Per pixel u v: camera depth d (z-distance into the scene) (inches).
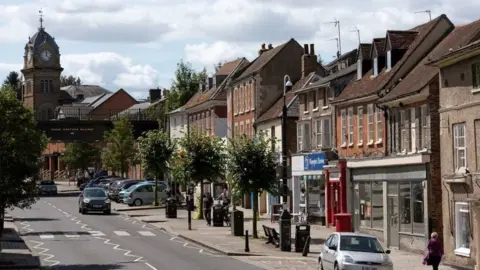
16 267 1205.1
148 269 1216.2
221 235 1807.3
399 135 1574.8
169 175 3063.5
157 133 2797.7
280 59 2669.8
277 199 2377.0
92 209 2484.0
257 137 1910.7
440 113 1365.7
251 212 2527.1
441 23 1681.8
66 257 1391.5
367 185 1726.1
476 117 1242.0
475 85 1250.6
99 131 3887.8
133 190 2859.3
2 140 1311.5
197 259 1370.6
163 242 1694.1
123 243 1659.7
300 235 1489.9
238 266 1262.3
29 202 1363.2
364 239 1132.5
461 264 1284.4
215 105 3134.8
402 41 1731.1
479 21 1512.1
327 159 1947.6
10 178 1306.6
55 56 6190.9
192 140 2199.8
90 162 4525.1
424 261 1137.4
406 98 1499.8
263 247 1558.8
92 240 1712.6
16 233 1811.0
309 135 2167.8
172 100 4397.1
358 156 1787.6
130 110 4931.1
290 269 1225.4
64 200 3287.4
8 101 1325.0
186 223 2142.0
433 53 1568.7
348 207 1819.6
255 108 2640.3
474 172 1243.2
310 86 2106.3
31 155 1330.0
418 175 1448.1
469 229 1264.8
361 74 1897.1
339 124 1915.6
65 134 3826.3
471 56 1250.6
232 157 1721.2
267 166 1711.4
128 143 3863.2
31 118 1350.9
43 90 6161.4
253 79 2659.9
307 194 2127.2
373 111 1718.8
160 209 2684.5
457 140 1312.7
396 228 1562.5
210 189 2839.6
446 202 1348.4
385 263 1078.4
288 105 2362.2
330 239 1163.3
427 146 1433.3
